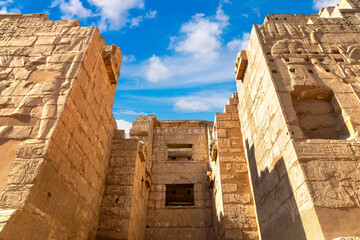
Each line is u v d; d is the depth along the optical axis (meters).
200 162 13.84
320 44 7.80
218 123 10.97
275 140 6.47
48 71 6.35
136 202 9.34
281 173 6.02
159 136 14.93
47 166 4.85
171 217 11.89
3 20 7.73
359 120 5.95
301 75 6.95
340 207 4.54
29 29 7.49
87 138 6.91
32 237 4.29
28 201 4.23
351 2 9.33
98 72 7.79
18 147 4.92
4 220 3.73
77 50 6.94
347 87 6.68
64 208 5.54
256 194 8.02
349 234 4.23
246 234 8.24
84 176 6.72
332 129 6.37
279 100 6.41
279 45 7.83
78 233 6.33
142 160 10.36
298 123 6.02
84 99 6.68
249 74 9.04
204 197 12.54
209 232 11.48
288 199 5.60
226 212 8.70
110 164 9.07
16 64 6.50
